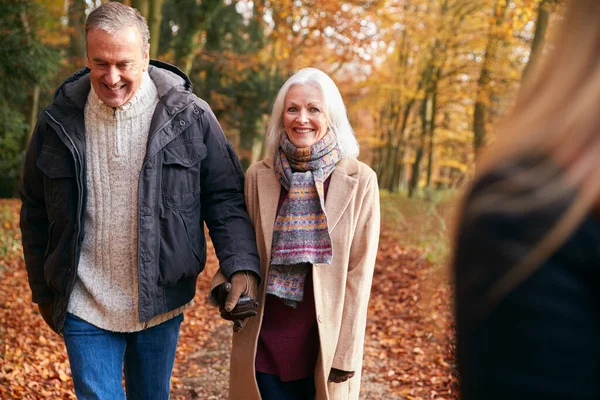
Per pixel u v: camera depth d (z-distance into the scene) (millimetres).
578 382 650
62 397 4738
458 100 19922
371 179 2980
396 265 9789
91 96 2887
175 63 14172
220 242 2941
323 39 15195
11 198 16703
